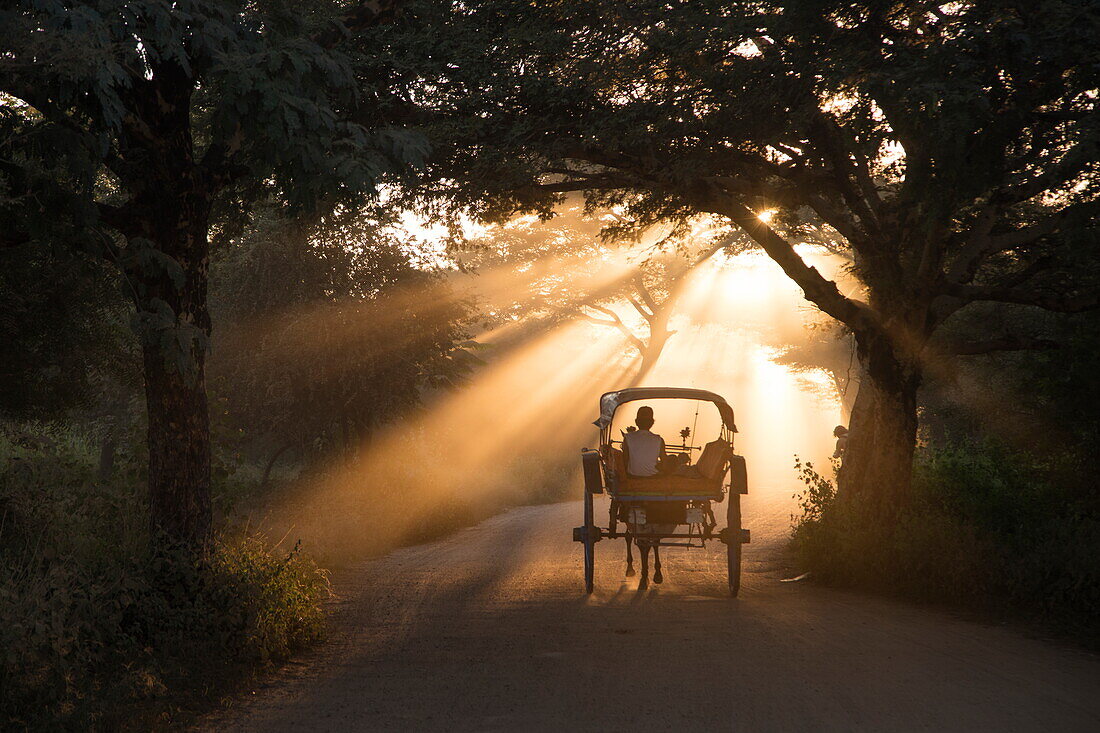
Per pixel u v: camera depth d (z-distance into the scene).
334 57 9.06
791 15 11.28
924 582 12.45
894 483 15.29
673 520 13.05
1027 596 11.50
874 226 15.27
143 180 9.80
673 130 13.64
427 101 14.52
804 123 12.69
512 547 20.17
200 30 8.30
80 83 7.62
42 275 14.03
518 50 13.98
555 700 6.99
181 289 9.91
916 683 7.35
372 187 8.67
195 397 10.11
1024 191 13.12
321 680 7.81
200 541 9.95
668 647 8.95
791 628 10.02
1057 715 6.40
